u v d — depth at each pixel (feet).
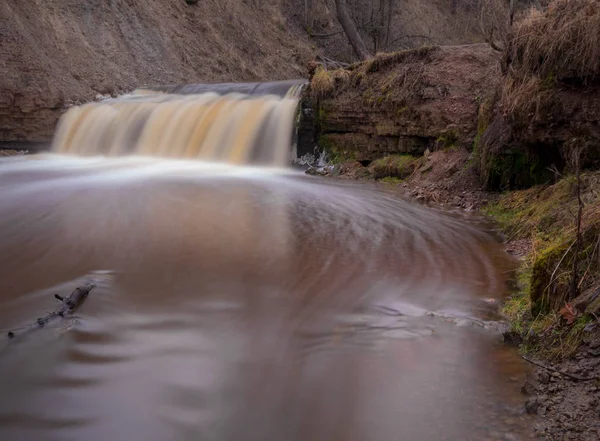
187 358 13.08
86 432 10.34
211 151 51.42
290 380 12.19
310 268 19.97
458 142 37.40
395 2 109.40
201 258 20.79
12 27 57.93
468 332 14.74
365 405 11.28
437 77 39.50
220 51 87.04
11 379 12.06
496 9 37.58
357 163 44.32
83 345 13.60
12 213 27.53
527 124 27.99
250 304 16.43
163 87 65.98
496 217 28.89
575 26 25.72
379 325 15.14
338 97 45.83
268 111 49.98
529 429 10.35
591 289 13.83
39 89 56.29
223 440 10.16
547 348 13.41
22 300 16.35
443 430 10.41
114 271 19.03
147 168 46.03
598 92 25.43
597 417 10.42
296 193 35.01
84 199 31.40
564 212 22.24
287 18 105.60
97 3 72.49
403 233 25.63
